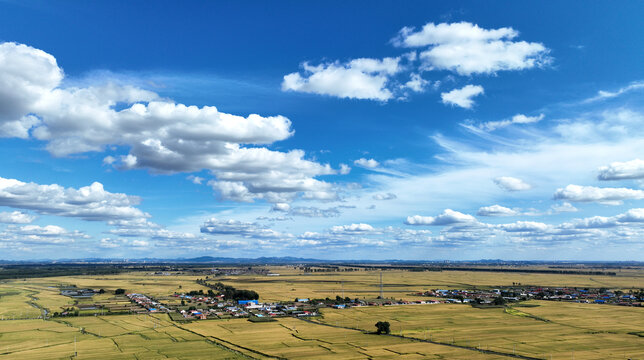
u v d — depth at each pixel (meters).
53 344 188.50
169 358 164.75
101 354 170.75
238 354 170.88
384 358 165.12
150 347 182.50
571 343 192.25
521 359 164.38
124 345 186.25
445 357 166.75
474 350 178.50
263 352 174.12
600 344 190.25
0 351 176.50
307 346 184.88
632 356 168.62
